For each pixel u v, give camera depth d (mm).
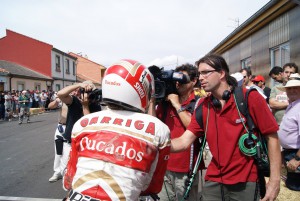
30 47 32281
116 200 1331
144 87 1585
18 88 24875
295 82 3602
